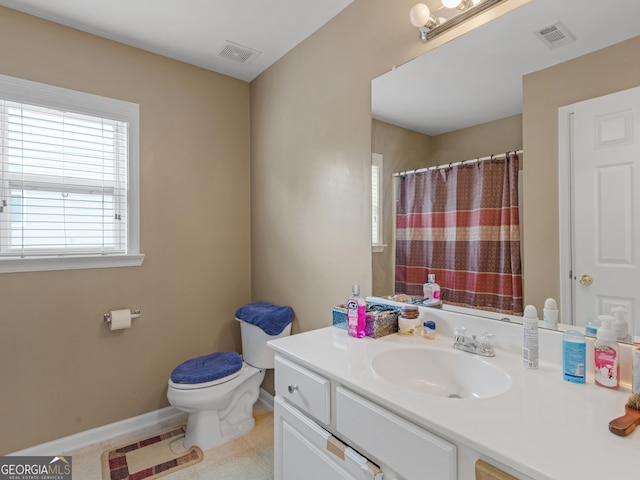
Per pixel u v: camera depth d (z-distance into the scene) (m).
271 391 2.41
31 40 1.85
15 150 1.83
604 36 1.03
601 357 0.96
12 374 1.81
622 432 0.73
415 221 1.54
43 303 1.88
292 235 2.23
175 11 1.83
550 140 1.14
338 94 1.88
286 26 1.98
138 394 2.18
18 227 1.84
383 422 0.93
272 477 1.73
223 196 2.54
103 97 2.05
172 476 1.73
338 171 1.89
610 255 1.02
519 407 0.85
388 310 1.54
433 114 1.46
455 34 1.38
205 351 2.45
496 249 1.29
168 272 2.29
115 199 2.12
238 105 2.62
